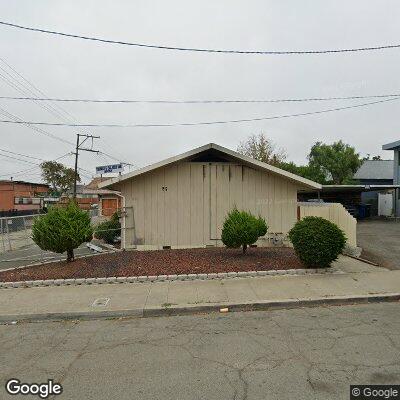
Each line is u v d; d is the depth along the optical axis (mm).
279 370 3721
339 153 29938
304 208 12914
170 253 10312
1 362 4094
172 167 11531
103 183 11023
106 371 3799
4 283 7449
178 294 6602
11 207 44406
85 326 5332
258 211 11766
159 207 11516
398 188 23531
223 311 5895
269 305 6070
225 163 11672
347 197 30016
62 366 3947
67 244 8781
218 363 3924
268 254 9898
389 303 6211
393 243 12234
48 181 63344
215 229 11641
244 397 3213
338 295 6375
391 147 24797
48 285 7484
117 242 14211
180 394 3291
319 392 3273
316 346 4324
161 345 4492
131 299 6363
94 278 7648
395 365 3789
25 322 5594
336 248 8023
